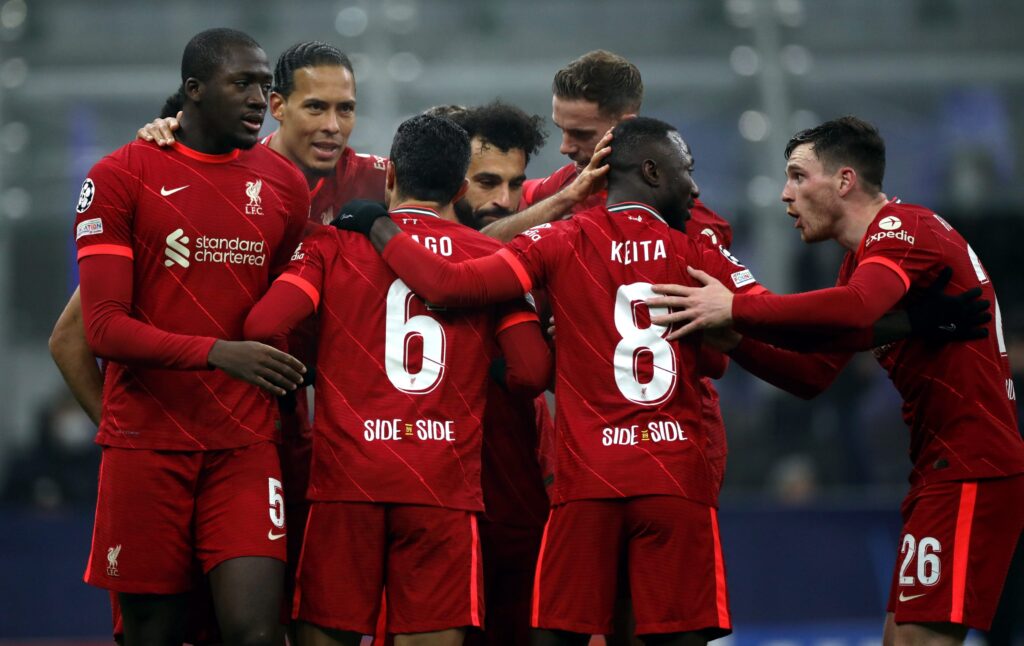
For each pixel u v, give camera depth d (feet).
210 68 53.67
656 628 51.57
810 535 101.65
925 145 164.04
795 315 52.70
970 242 153.28
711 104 165.37
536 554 63.05
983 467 56.80
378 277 54.34
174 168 54.03
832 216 60.54
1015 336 109.70
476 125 66.03
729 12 170.81
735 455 132.16
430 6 170.91
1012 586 89.40
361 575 52.80
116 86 163.53
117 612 58.85
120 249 52.80
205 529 53.47
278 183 56.18
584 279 53.57
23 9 166.61
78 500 120.57
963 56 167.53
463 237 55.62
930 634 57.47
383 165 68.90
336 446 53.26
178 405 53.42
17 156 159.94
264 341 52.75
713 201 160.35
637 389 52.54
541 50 168.86
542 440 67.26
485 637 63.21
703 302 52.60
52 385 161.07
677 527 51.72
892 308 58.95
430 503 52.70
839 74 165.99
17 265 161.27
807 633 99.76
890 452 129.70
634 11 171.42
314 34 167.94
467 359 54.54
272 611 52.49
